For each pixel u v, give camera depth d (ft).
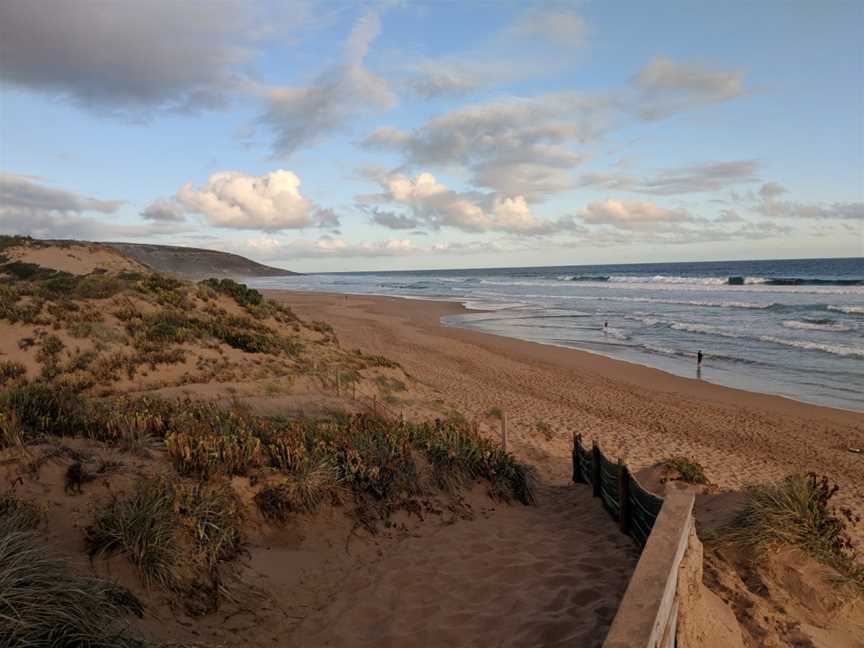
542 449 41.63
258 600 14.89
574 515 25.80
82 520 14.70
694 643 11.95
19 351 45.16
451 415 48.85
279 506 18.86
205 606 13.85
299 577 16.62
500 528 22.82
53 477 15.99
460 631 14.80
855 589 16.58
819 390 66.39
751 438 49.06
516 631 14.78
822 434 50.26
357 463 22.39
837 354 85.51
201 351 53.06
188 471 18.90
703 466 40.01
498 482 27.43
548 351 92.43
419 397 56.08
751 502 19.71
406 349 93.76
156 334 52.70
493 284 311.88
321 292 262.47
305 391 49.29
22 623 9.57
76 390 41.42
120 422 21.39
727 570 17.30
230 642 12.94
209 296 69.87
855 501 33.83
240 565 15.80
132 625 11.83
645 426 52.60
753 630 14.47
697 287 218.79
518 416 52.54
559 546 20.94
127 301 58.85
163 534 14.35
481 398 60.70
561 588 17.21
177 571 14.01
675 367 80.38
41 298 53.52
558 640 14.19
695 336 105.50
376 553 19.22
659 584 9.91
